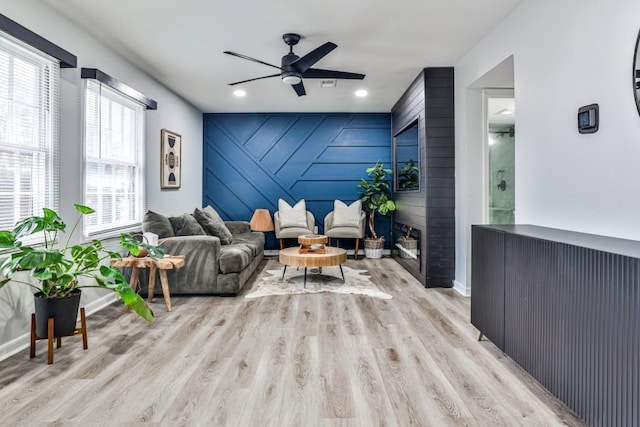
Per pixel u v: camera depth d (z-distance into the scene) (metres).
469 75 3.75
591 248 1.52
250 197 6.49
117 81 3.55
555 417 1.73
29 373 2.14
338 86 4.92
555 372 1.75
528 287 1.98
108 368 2.21
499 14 2.97
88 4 2.79
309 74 3.70
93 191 3.45
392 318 3.13
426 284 4.19
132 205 4.14
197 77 4.49
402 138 5.50
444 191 4.17
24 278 2.54
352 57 3.89
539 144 2.56
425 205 4.21
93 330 2.84
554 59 2.39
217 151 6.46
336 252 4.27
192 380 2.07
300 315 3.20
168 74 4.38
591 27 2.07
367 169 6.21
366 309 3.38
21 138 2.61
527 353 1.99
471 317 2.73
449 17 3.02
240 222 5.92
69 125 3.05
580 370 1.58
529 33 2.68
